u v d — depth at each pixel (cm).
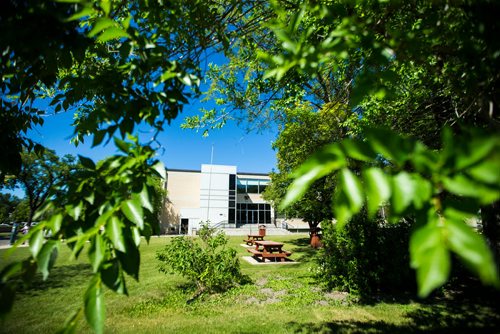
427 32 176
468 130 74
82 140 335
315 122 896
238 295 791
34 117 288
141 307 693
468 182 61
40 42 145
